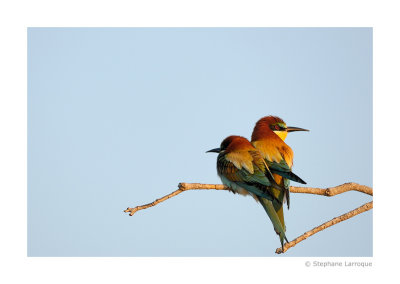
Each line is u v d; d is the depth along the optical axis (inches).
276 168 380.2
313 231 278.4
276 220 355.3
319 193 335.9
